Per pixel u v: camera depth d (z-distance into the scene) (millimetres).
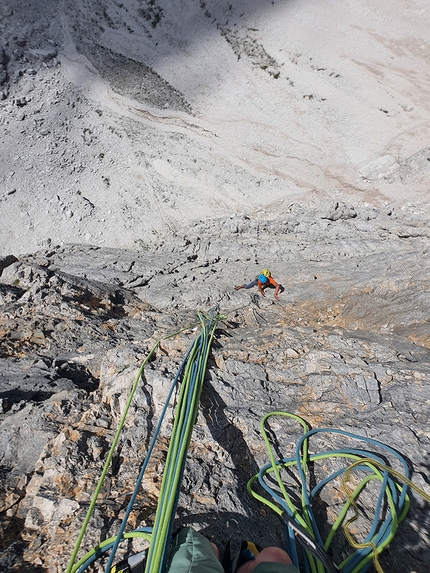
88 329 7598
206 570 2141
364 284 8766
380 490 3543
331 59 25906
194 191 25047
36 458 4258
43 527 3383
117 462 3959
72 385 5773
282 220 17016
